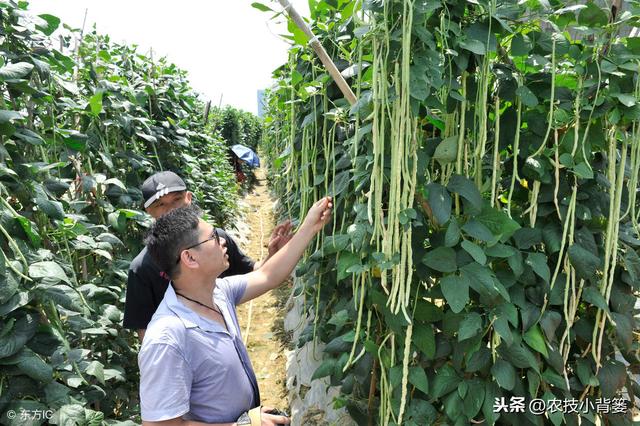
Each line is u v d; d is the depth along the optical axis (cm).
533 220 142
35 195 162
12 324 144
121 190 254
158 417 114
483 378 150
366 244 149
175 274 131
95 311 201
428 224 154
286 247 175
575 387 150
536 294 142
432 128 164
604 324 143
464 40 123
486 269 133
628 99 124
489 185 144
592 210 143
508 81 138
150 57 405
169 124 399
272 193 1252
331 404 254
